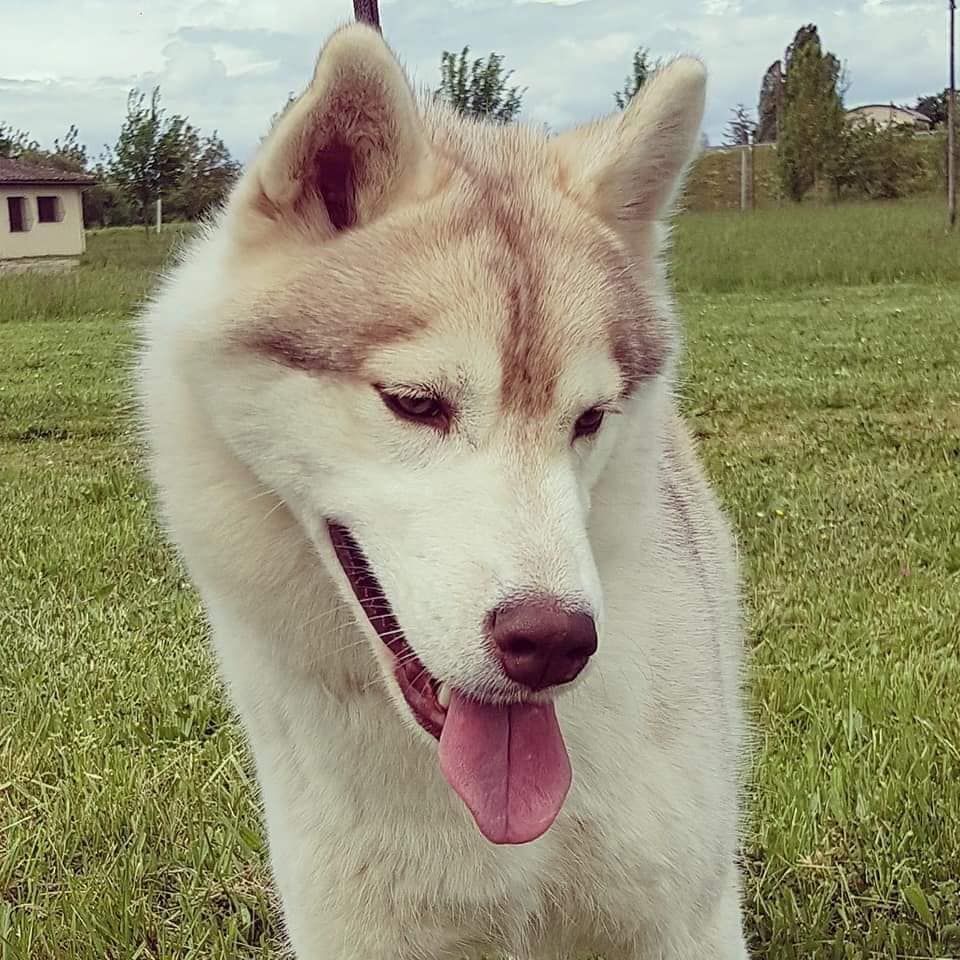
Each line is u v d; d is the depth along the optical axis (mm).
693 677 655
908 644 1115
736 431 2133
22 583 1422
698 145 655
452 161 625
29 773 1000
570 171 642
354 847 631
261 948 823
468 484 550
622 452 619
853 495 1615
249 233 605
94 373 3119
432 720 574
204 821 924
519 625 512
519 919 655
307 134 589
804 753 944
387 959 653
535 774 564
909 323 3486
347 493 571
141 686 1129
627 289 617
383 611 583
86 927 828
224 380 592
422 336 558
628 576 631
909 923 805
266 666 634
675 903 646
